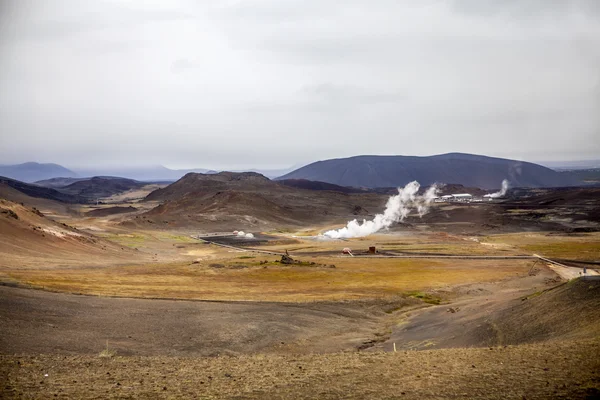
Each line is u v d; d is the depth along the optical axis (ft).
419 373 78.79
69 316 153.79
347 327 178.70
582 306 126.62
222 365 93.86
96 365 92.94
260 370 87.40
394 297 246.27
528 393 64.13
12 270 260.01
